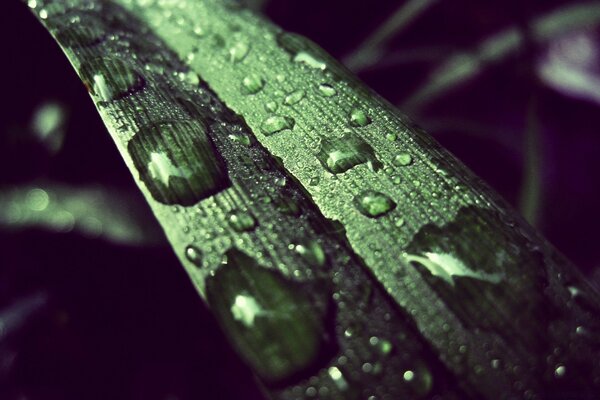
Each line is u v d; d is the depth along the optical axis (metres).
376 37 0.14
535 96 0.13
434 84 0.14
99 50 0.08
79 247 0.11
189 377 0.11
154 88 0.08
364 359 0.08
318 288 0.08
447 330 0.08
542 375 0.08
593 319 0.08
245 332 0.08
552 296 0.08
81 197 0.11
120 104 0.08
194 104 0.08
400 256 0.08
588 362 0.08
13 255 0.11
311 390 0.08
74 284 0.11
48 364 0.10
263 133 0.08
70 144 0.11
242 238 0.08
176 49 0.09
